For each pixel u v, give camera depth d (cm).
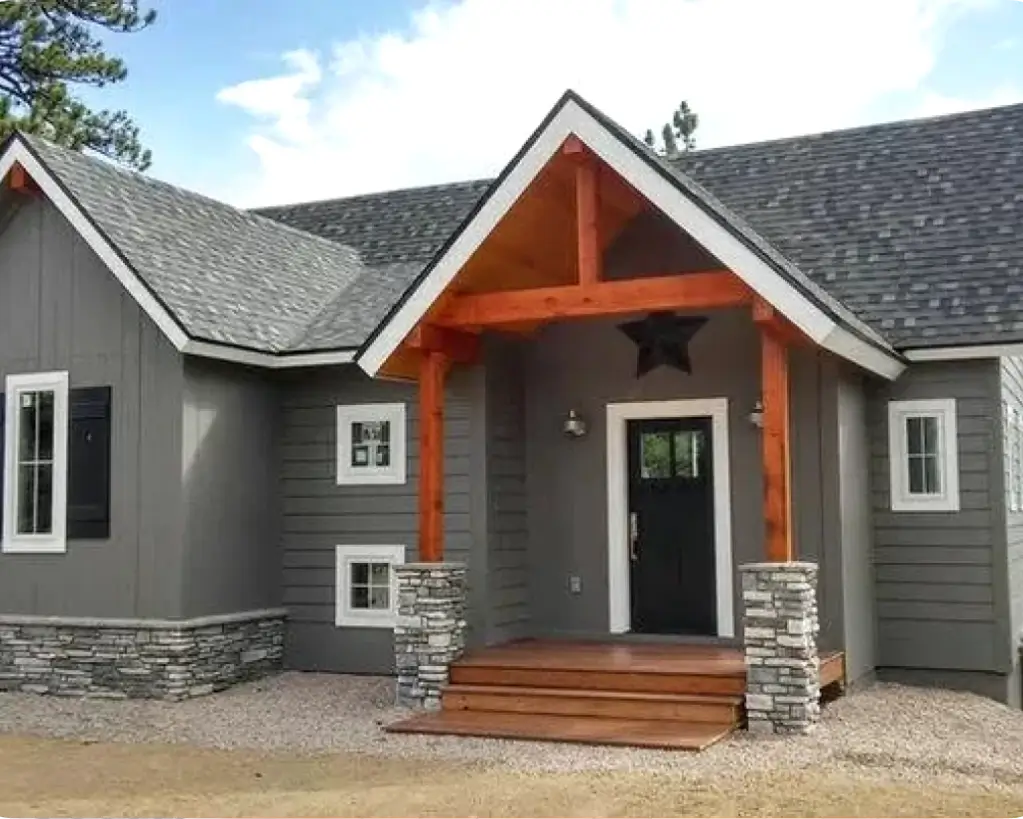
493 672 1120
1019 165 1454
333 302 1527
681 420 1295
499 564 1284
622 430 1310
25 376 1356
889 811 744
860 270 1362
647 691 1059
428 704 1134
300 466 1421
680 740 949
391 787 827
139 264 1288
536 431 1345
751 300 1044
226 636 1316
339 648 1391
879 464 1294
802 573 1008
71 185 1329
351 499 1395
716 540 1259
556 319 1239
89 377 1323
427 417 1175
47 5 2450
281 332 1388
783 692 1003
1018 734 1031
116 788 839
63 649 1302
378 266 1708
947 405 1269
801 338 1091
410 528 1366
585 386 1326
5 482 1357
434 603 1144
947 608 1262
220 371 1334
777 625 1009
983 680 1246
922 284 1314
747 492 1247
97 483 1309
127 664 1266
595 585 1307
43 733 1080
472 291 1179
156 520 1275
